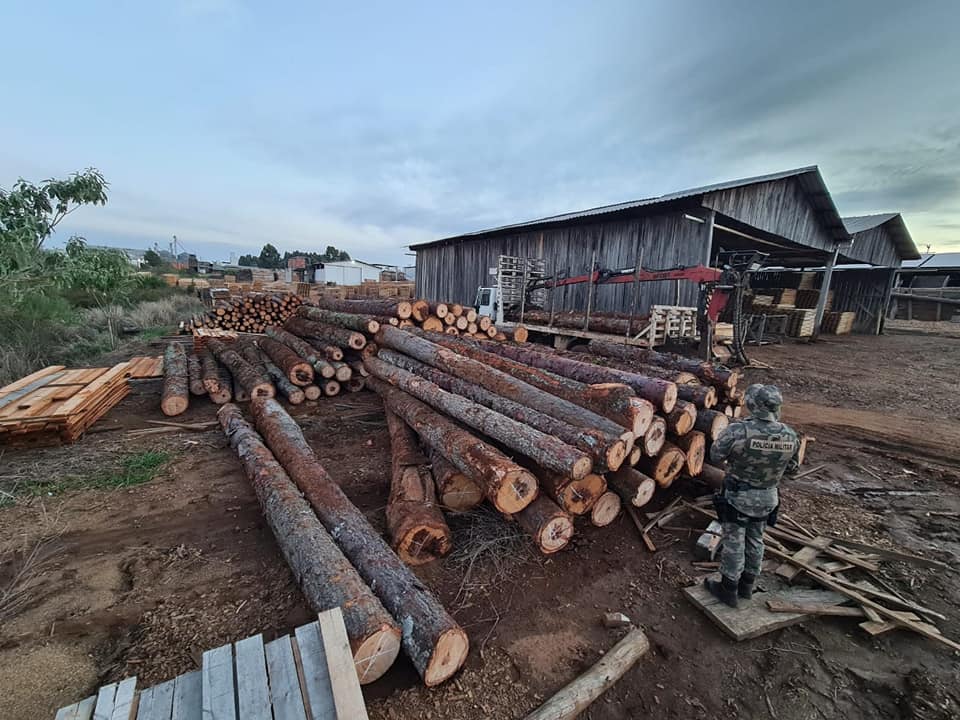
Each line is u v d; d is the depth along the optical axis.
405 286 32.41
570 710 2.47
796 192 15.53
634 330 10.62
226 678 1.93
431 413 5.47
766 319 18.72
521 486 3.65
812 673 2.82
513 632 3.08
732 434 3.24
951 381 10.99
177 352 9.55
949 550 4.10
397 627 2.59
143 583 3.33
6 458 5.23
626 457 4.18
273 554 3.74
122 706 1.83
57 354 10.25
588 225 15.26
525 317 13.80
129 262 9.88
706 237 12.05
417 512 3.81
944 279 32.22
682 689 2.70
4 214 7.83
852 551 4.00
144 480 4.88
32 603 3.09
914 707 2.58
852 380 11.02
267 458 4.72
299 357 8.99
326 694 1.89
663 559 3.94
